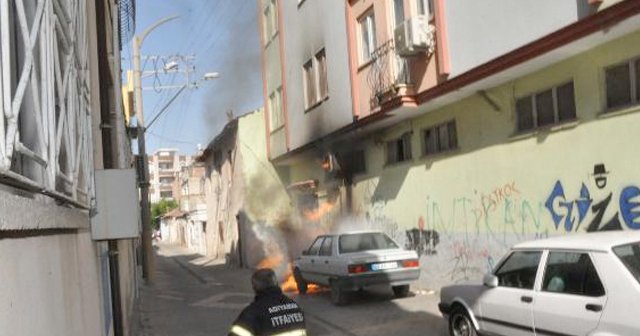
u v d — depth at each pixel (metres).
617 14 8.28
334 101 18.27
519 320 6.61
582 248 5.96
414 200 15.23
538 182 10.84
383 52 14.83
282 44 22.91
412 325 10.29
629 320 5.22
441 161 14.01
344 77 17.52
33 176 2.54
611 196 9.23
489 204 12.29
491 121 12.20
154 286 21.09
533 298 6.40
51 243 2.62
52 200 2.84
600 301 5.54
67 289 3.08
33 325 2.11
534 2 9.95
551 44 9.58
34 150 2.55
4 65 2.00
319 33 19.36
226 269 27.53
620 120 9.05
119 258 8.27
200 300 16.23
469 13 11.70
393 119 15.34
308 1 20.27
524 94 11.23
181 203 65.56
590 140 9.64
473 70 11.51
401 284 13.08
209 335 11.09
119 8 13.80
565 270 6.14
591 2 8.60
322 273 13.95
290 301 4.28
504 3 10.68
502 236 11.88
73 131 3.67
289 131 22.47
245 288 18.58
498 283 7.09
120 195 5.33
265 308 4.13
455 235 13.46
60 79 3.22
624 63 9.08
